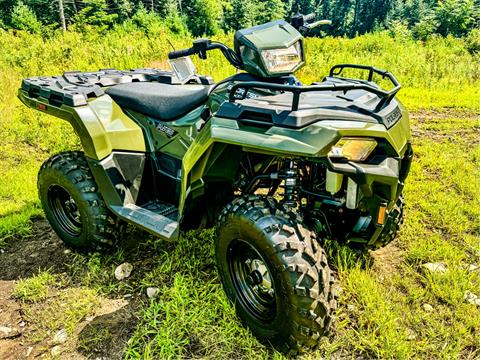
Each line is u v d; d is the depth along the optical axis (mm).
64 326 2424
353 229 2354
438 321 2328
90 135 2721
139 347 2229
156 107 2893
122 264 2893
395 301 2492
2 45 12258
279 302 1930
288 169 2158
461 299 2463
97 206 2850
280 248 1861
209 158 2188
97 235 2895
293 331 1911
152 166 3008
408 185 4008
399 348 2102
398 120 2164
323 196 2215
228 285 2307
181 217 2412
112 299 2635
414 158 4754
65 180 2896
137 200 2943
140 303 2578
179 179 2854
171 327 2289
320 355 2139
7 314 2557
